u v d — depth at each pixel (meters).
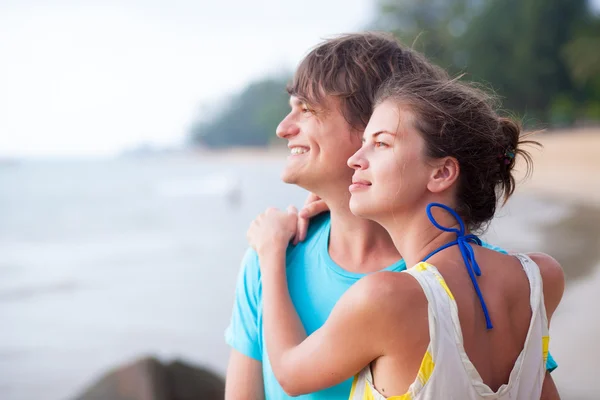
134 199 49.94
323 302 1.76
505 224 18.69
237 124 143.00
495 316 1.45
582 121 56.47
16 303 15.40
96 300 15.20
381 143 1.55
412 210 1.55
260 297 1.84
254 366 1.83
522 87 56.69
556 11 55.66
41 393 9.38
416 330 1.35
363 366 1.43
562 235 15.65
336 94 1.73
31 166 142.38
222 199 46.28
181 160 149.75
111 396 4.53
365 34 1.87
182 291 15.63
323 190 1.80
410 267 1.57
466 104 1.55
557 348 6.80
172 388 4.68
